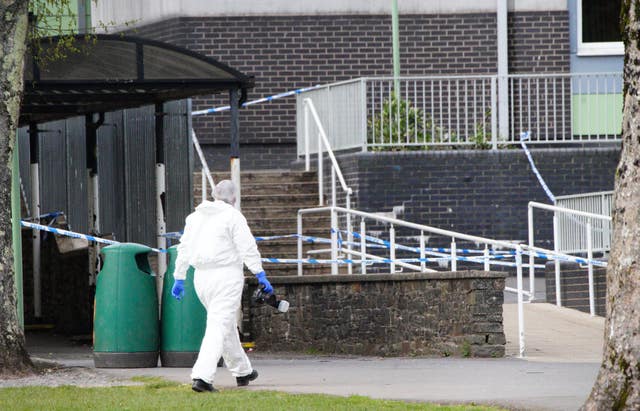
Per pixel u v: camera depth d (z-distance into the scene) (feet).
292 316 183.52
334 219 220.02
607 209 209.67
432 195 240.32
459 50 284.20
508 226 242.17
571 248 217.36
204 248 131.75
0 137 149.28
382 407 112.27
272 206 240.32
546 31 284.41
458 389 126.93
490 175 241.96
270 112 284.20
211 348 129.29
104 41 173.78
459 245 240.94
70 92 184.96
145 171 207.82
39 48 169.07
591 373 141.49
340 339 178.60
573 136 272.92
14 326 149.38
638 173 95.76
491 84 248.32
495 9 284.41
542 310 213.05
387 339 173.58
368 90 271.90
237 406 114.62
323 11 284.61
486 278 163.94
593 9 285.23
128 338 153.69
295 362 163.73
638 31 96.07
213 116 282.97
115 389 131.54
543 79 278.26
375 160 238.27
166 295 156.25
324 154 252.62
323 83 284.61
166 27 283.18
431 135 246.68
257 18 283.18
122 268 154.71
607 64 284.20
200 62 178.19
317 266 226.79
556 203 224.33
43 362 163.22
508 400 115.96
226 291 131.54
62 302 221.87
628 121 96.48
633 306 95.61
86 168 220.64
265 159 284.82
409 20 284.41
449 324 166.81
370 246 226.58
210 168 282.77
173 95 192.75
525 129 270.26
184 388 132.05
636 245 95.61
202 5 282.15
